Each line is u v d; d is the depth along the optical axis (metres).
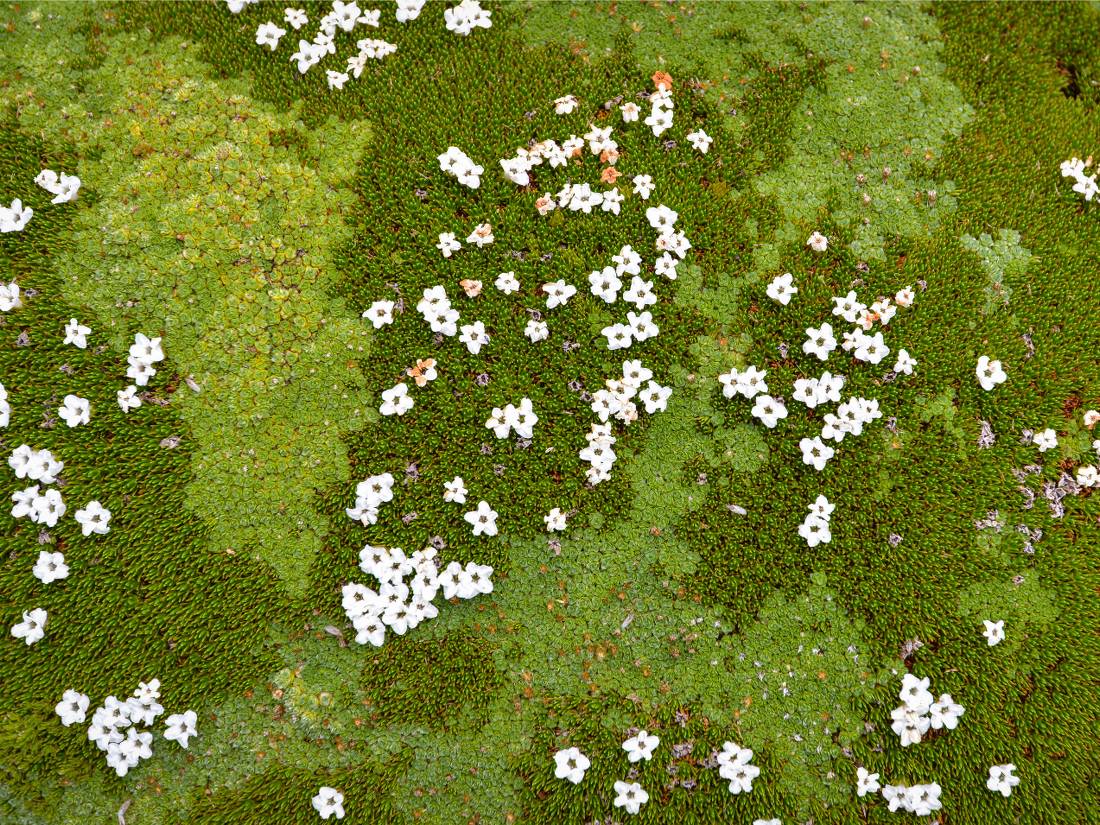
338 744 0.61
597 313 0.63
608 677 0.62
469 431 0.63
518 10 0.66
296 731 0.61
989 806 0.61
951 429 0.63
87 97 0.64
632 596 0.62
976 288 0.64
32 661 0.61
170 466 0.62
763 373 0.62
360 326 0.63
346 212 0.64
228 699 0.61
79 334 0.62
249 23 0.65
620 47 0.66
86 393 0.62
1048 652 0.62
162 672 0.61
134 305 0.63
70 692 0.60
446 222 0.64
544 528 0.62
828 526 0.62
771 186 0.65
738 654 0.62
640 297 0.63
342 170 0.64
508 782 0.61
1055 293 0.64
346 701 0.61
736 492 0.63
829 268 0.64
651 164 0.64
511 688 0.62
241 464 0.62
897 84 0.66
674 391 0.63
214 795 0.61
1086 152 0.65
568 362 0.63
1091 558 0.62
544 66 0.65
